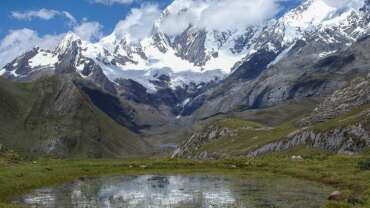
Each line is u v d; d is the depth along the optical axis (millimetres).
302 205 69875
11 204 66750
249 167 132125
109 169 132625
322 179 97188
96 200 79062
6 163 132500
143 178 115938
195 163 144375
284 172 115562
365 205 63031
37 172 104562
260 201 74500
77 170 123250
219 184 99312
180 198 80688
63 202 76875
